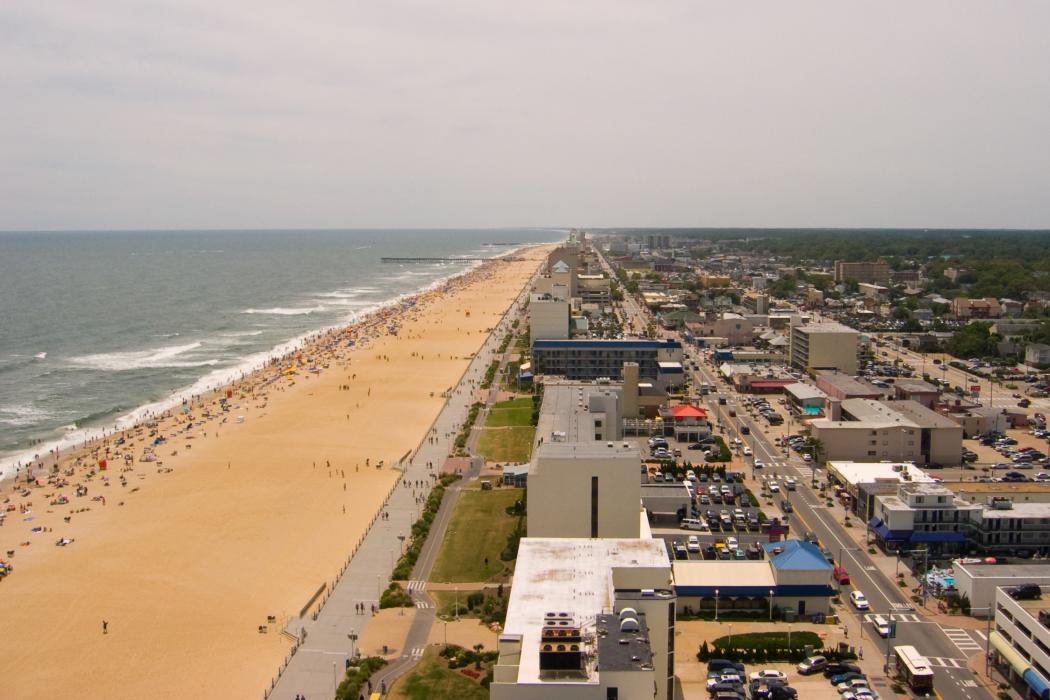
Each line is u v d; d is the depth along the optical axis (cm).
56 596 18250
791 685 14375
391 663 15050
